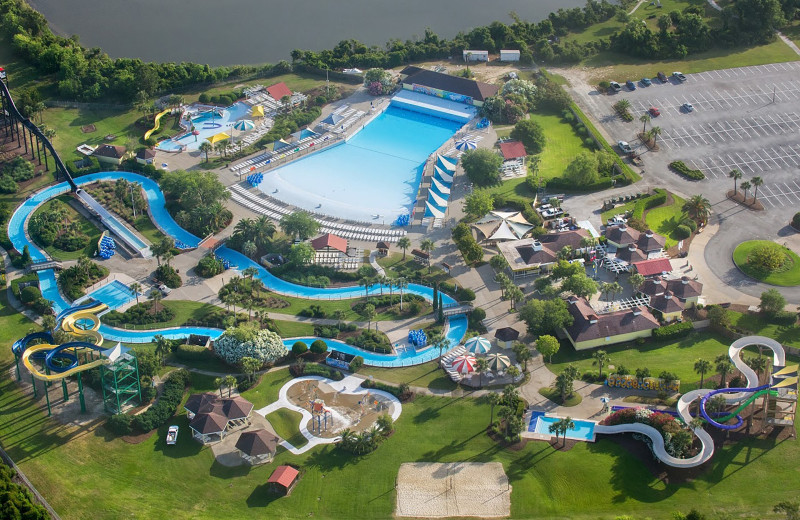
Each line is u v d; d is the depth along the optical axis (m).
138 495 198.00
